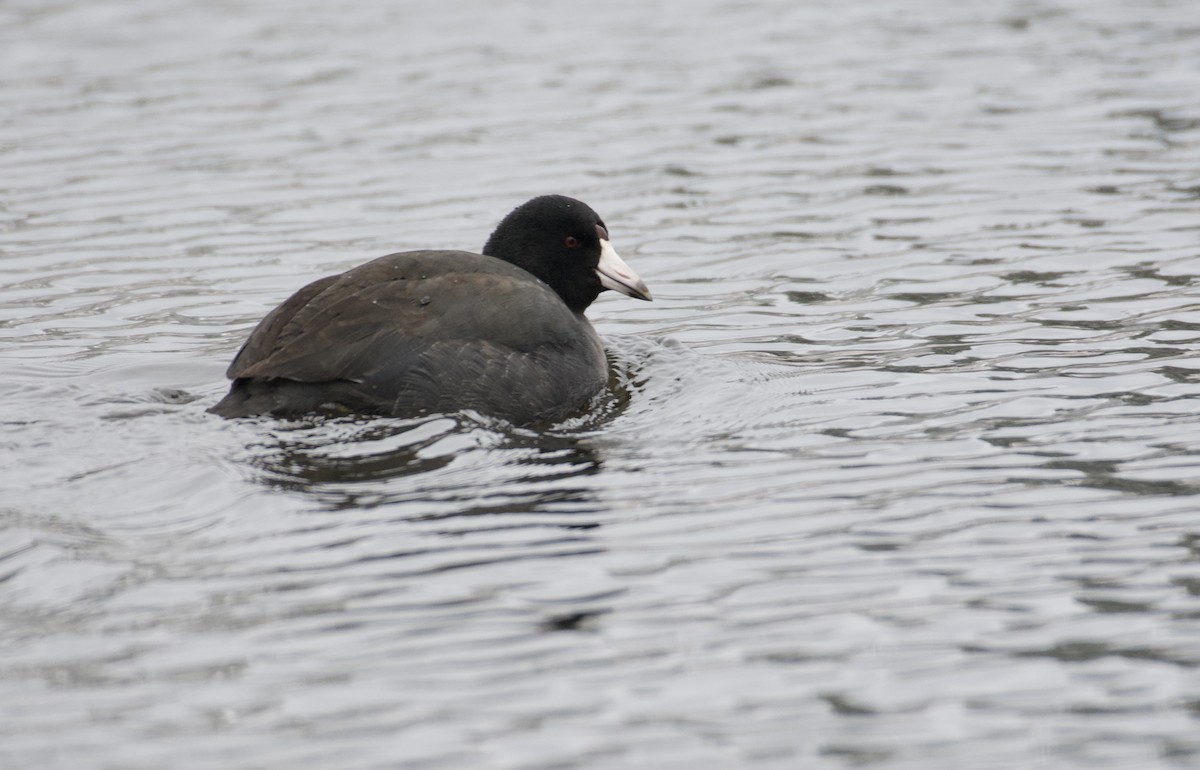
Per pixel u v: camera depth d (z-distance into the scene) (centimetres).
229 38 2895
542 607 934
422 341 1269
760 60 2730
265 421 1231
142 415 1257
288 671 857
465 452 1187
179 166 2169
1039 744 781
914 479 1144
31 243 1870
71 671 856
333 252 1838
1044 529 1045
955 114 2384
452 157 2209
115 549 1011
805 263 1798
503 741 787
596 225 1482
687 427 1280
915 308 1623
